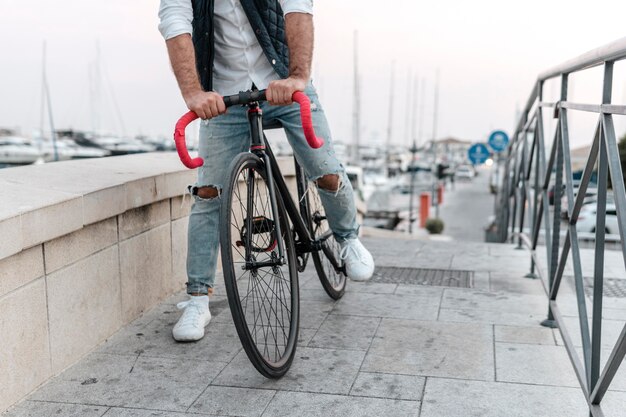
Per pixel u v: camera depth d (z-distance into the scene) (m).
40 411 2.24
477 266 4.65
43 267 2.42
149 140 72.25
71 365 2.62
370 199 40.50
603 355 2.82
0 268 2.19
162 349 2.80
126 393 2.38
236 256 2.56
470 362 2.66
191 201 3.77
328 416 2.20
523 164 5.03
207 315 2.98
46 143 53.44
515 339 2.94
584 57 2.29
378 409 2.24
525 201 5.07
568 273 4.56
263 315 3.01
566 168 2.76
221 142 2.86
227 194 2.30
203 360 2.68
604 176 2.01
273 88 2.35
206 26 2.64
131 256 3.11
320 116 2.87
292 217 2.93
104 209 2.77
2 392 2.21
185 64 2.49
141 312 3.23
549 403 2.29
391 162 88.75
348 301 3.56
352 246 3.17
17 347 2.28
